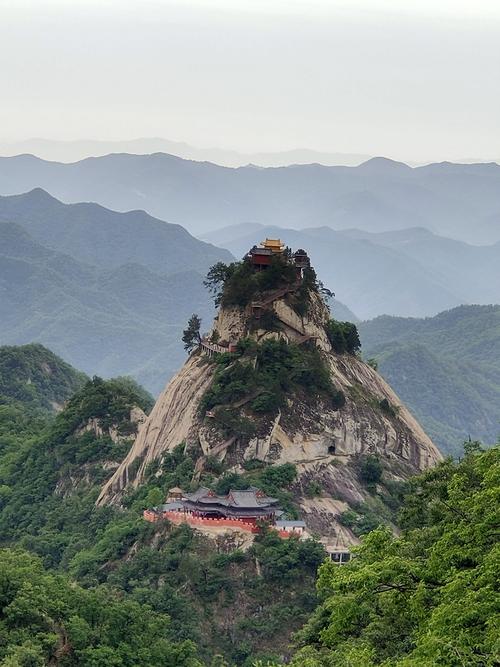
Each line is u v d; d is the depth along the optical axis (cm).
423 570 10212
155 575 19775
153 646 15938
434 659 8850
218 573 19525
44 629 15475
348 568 10919
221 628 18850
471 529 10162
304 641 14050
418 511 15412
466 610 9131
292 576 19425
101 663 14962
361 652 10138
